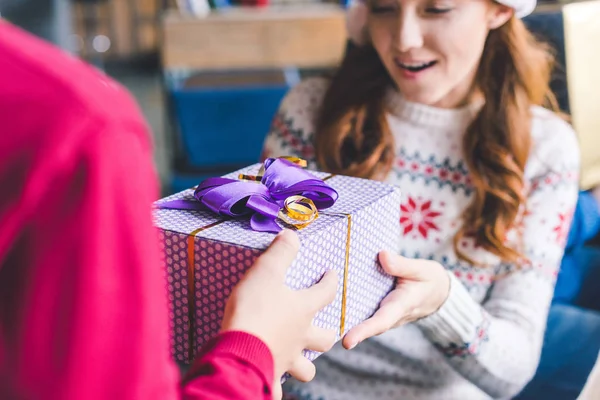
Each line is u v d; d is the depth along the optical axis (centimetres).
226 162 239
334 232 86
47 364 56
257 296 74
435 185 133
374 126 134
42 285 56
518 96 129
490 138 129
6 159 55
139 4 725
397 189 99
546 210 131
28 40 59
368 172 133
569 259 153
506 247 128
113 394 57
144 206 58
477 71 130
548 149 132
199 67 239
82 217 55
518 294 129
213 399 66
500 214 128
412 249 134
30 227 56
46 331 56
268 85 235
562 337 139
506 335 122
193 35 236
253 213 89
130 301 57
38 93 56
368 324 95
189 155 238
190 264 84
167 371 61
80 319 56
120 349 57
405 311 102
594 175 153
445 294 110
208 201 89
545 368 136
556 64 146
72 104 55
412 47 119
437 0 116
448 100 131
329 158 135
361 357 136
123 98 59
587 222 152
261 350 71
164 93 243
